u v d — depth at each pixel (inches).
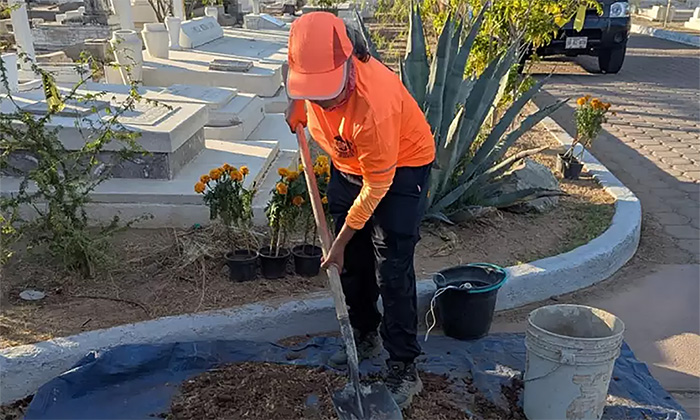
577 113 241.8
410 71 191.2
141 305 139.3
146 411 110.7
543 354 105.2
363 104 93.4
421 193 107.9
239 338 134.2
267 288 146.9
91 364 117.7
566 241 180.1
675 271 174.7
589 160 249.8
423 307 145.4
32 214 177.9
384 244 107.6
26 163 189.0
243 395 112.2
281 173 147.7
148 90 260.5
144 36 337.7
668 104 383.2
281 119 286.2
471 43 182.2
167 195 177.9
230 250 160.6
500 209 199.2
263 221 178.5
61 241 144.2
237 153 218.4
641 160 271.9
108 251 152.3
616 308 155.4
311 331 139.6
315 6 549.3
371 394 106.4
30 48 302.5
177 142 192.4
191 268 154.0
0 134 150.9
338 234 113.0
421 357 130.7
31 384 120.6
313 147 254.7
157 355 121.8
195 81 313.1
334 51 88.9
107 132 155.0
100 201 178.9
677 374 130.6
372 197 98.7
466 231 183.2
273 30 506.6
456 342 137.9
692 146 294.0
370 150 95.1
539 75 480.7
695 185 242.4
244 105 261.0
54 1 745.6
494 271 140.0
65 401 113.5
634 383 122.2
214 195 152.0
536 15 258.5
